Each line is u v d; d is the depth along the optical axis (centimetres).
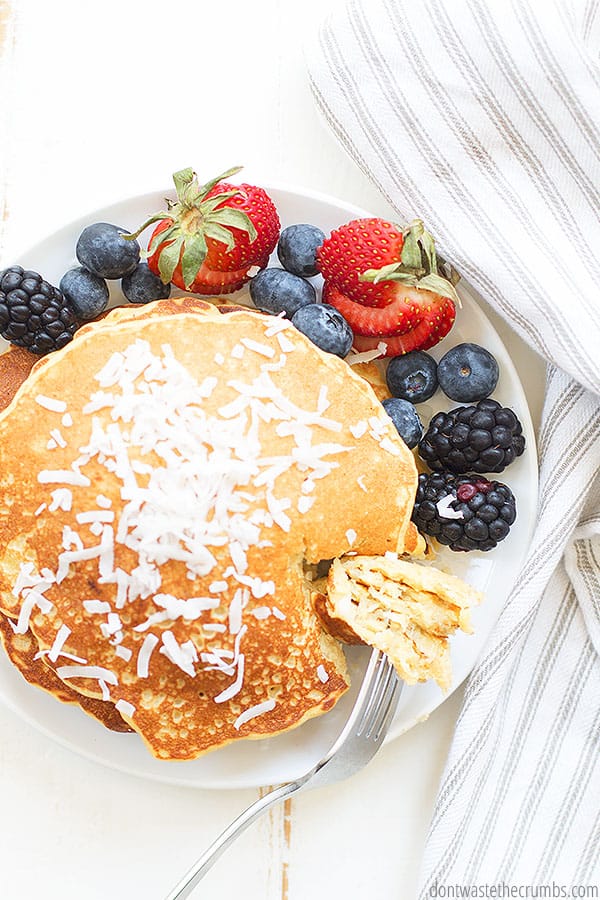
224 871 45
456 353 43
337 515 39
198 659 39
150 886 44
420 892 43
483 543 42
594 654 44
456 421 42
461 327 43
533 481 43
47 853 44
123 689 40
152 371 39
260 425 39
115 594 39
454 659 43
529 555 43
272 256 44
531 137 42
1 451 39
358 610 40
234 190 41
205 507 38
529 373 45
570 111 42
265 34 46
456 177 43
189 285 41
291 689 40
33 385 40
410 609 40
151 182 45
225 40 46
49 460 39
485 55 42
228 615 39
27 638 41
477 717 43
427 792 45
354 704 42
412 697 43
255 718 41
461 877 43
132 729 42
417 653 40
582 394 43
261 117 46
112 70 46
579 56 42
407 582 40
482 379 42
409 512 40
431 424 42
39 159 45
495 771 44
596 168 42
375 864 45
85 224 42
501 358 43
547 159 43
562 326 42
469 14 42
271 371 40
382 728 42
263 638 39
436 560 43
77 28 46
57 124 45
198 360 40
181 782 42
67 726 42
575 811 44
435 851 43
